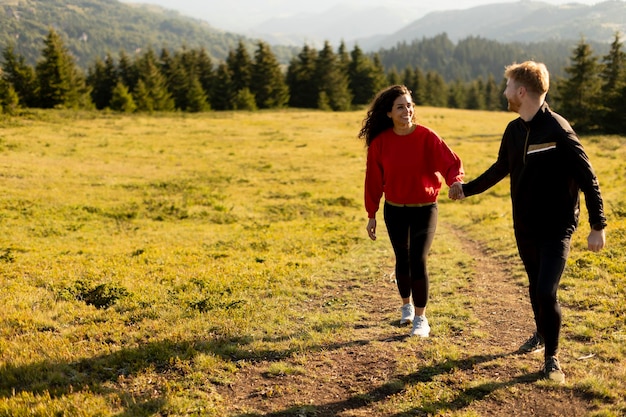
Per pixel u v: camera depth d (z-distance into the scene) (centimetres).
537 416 372
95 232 1357
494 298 693
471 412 376
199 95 7212
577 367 441
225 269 883
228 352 499
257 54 7756
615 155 3055
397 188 506
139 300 680
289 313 636
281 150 3491
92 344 521
